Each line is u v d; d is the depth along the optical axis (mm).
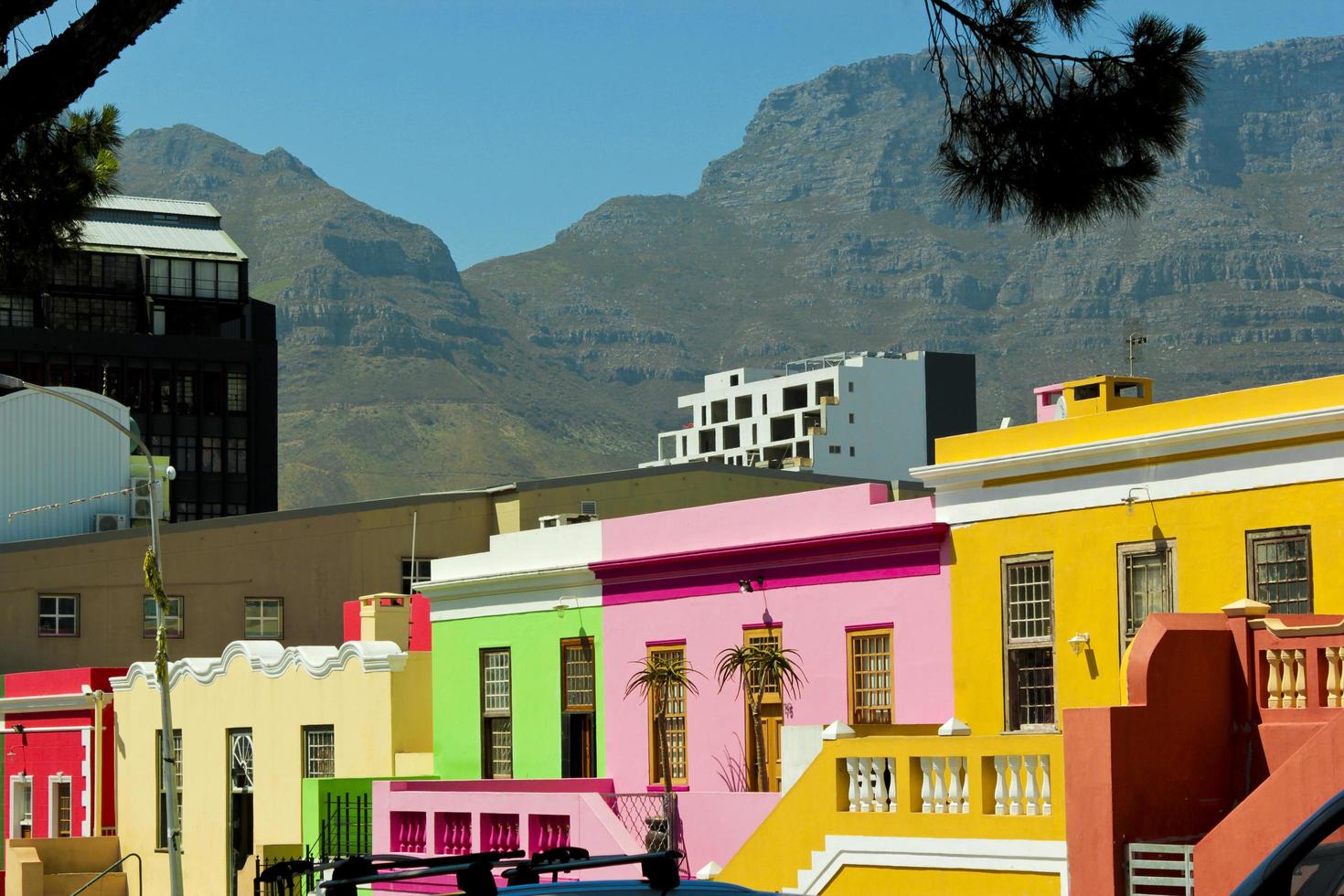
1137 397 37844
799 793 31062
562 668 43094
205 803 53812
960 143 17406
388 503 72125
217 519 71938
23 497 80375
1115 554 31000
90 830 58375
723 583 38938
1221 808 26266
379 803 42125
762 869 31531
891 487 41000
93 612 71000
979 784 28016
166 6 16125
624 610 41500
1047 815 26906
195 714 54531
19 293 21766
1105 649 30953
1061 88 17391
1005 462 32812
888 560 35250
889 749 29562
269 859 46969
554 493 69312
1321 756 23469
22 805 62531
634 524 41531
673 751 39906
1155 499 30422
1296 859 9883
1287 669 25922
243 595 71750
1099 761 25703
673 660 40062
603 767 41719
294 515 72125
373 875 10070
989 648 33031
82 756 59062
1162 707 26000
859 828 29859
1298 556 28312
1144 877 25078
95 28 15945
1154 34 17156
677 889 9984
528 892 9719
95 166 21406
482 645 45594
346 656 48844
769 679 37438
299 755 50188
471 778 45469
